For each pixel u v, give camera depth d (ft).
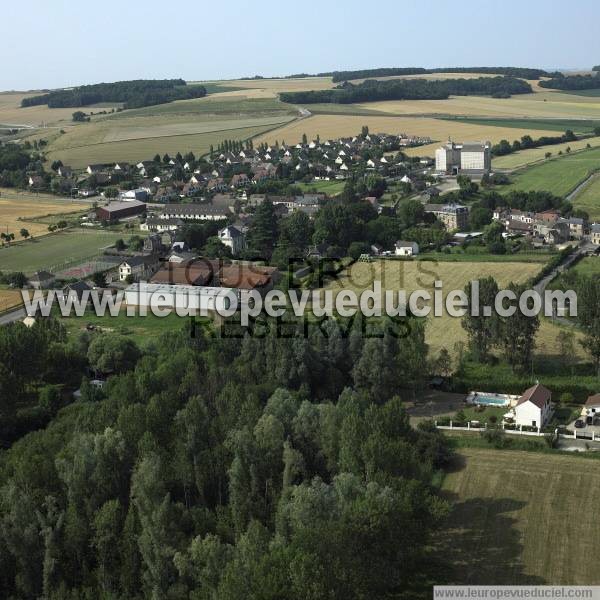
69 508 341.21
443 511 336.49
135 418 409.49
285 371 509.35
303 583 268.82
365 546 299.79
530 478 407.03
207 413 423.64
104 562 326.03
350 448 363.56
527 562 336.49
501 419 485.15
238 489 358.84
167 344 569.23
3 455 420.77
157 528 319.68
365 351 520.83
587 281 568.41
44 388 565.94
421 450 417.90
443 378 549.13
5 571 333.01
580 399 510.17
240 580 278.46
